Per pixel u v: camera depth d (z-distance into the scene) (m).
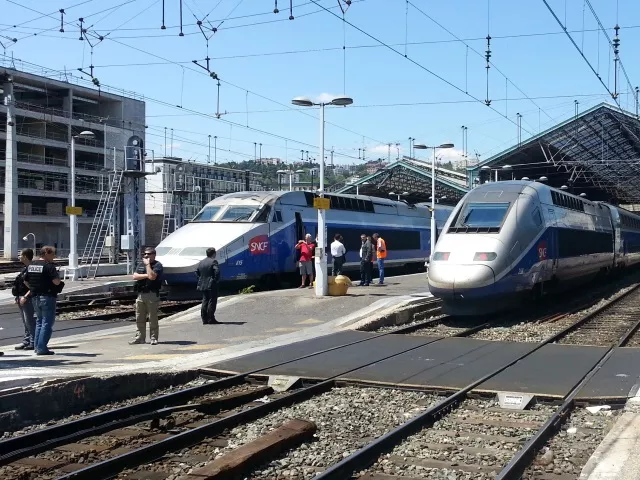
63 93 77.88
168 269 23.83
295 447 7.91
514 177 61.72
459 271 18.09
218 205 27.33
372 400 10.05
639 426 7.72
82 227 81.06
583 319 18.80
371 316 18.03
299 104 24.59
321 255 21.61
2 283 32.47
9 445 7.83
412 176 58.91
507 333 16.92
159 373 11.11
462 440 8.10
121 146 81.31
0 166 70.44
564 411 8.90
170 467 7.29
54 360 12.13
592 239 27.59
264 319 18.19
